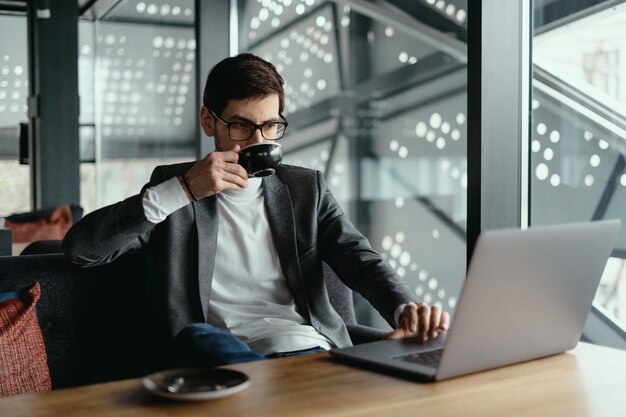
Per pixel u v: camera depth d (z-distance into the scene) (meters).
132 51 5.50
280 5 4.97
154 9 5.10
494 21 1.92
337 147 5.87
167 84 5.01
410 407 0.95
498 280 1.07
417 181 5.65
